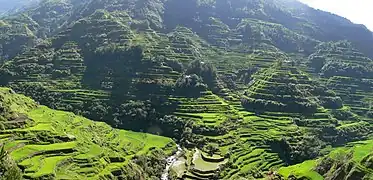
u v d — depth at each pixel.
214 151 148.75
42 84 195.62
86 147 120.69
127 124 179.75
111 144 137.62
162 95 189.62
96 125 154.75
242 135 162.25
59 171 101.12
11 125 119.12
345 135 181.75
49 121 133.12
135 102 186.12
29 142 112.81
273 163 145.62
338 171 81.38
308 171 90.81
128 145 143.50
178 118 176.25
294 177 89.88
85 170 106.38
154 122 180.12
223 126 167.38
